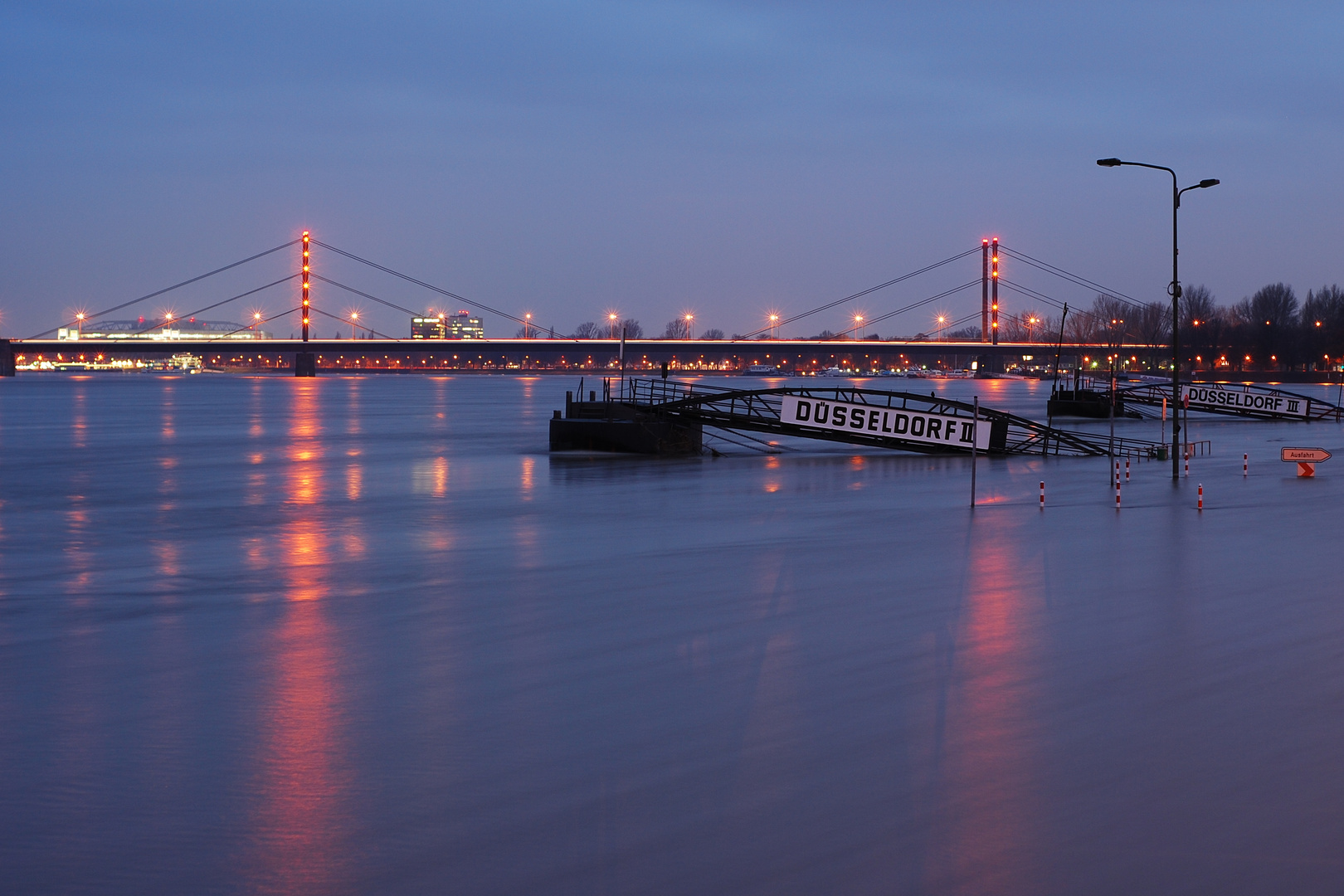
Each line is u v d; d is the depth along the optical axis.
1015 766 10.98
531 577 22.02
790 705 13.03
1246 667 14.53
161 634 17.09
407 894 8.54
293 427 87.00
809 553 24.67
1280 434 74.81
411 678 14.38
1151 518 30.27
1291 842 9.28
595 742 11.80
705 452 58.34
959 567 22.44
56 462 54.34
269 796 10.38
